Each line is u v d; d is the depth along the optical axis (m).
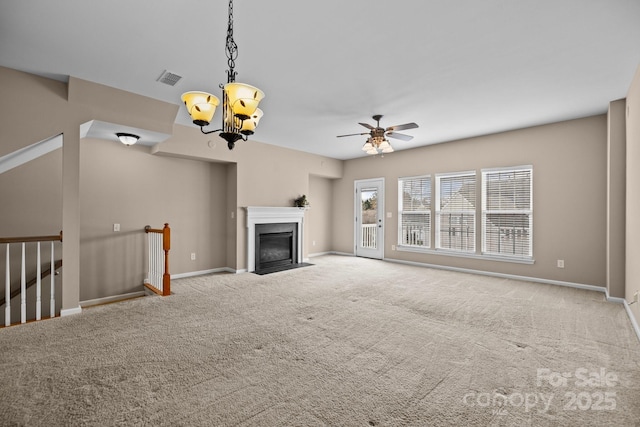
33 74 3.12
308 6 2.09
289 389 1.97
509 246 5.26
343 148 6.69
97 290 4.54
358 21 2.27
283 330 2.93
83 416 1.69
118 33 2.42
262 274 5.57
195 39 2.51
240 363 2.29
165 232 4.18
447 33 2.43
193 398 1.87
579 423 1.66
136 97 3.70
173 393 1.92
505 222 5.31
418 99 3.81
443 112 4.29
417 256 6.51
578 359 2.38
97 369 2.19
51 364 2.25
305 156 7.07
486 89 3.51
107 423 1.64
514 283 4.86
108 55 2.77
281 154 6.52
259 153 6.10
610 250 3.92
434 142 6.09
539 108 4.14
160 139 4.51
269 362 2.31
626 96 3.68
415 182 6.62
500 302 3.85
